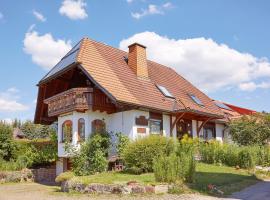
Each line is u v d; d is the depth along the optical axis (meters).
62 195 15.98
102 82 22.30
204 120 29.38
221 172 19.19
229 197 13.34
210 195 13.72
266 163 22.75
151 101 24.34
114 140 23.52
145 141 19.05
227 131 33.81
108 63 25.17
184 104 26.61
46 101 25.98
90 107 22.39
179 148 19.67
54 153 26.62
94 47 26.00
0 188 21.02
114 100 21.12
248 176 18.75
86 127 22.77
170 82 30.52
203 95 33.16
